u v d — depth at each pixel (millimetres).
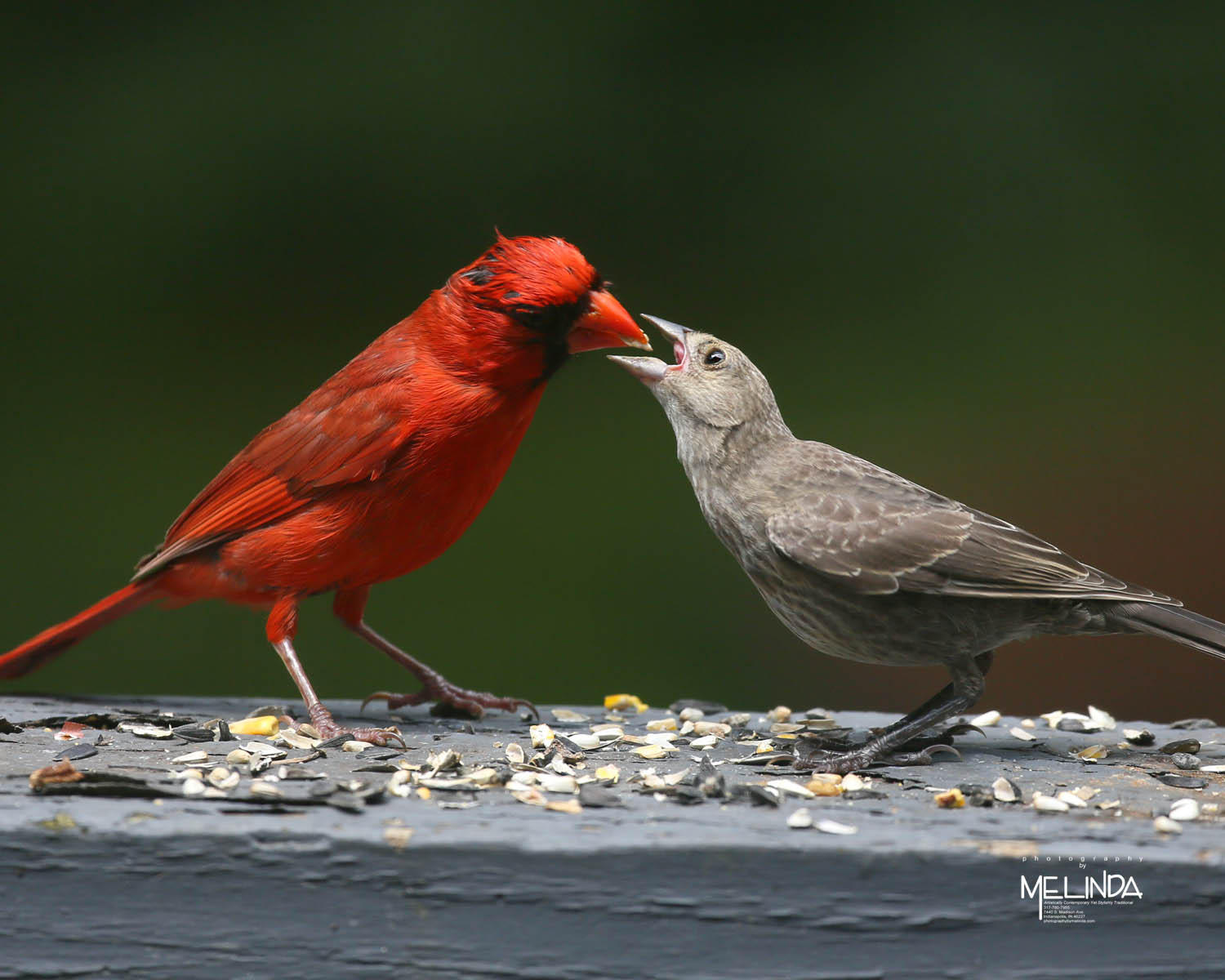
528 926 5352
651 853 5344
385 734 7719
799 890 5344
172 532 8836
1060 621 7633
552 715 9219
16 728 7812
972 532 7504
